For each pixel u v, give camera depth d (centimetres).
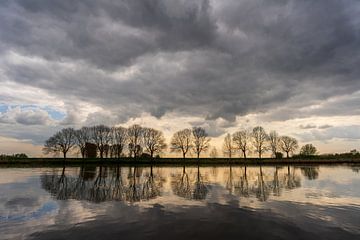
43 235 1392
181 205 2184
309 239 1354
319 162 11994
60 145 11631
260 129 13262
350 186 3453
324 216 1811
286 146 13450
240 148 13200
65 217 1758
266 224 1616
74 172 5909
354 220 1711
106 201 2336
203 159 13575
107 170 6819
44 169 6981
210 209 2033
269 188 3269
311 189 3169
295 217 1784
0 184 3525
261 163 11888
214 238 1369
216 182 4003
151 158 12519
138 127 12675
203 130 13112
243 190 3097
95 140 12238
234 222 1656
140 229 1505
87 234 1412
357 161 12325
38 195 2630
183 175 5375
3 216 1780
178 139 13025
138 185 3541
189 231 1477
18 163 10369
